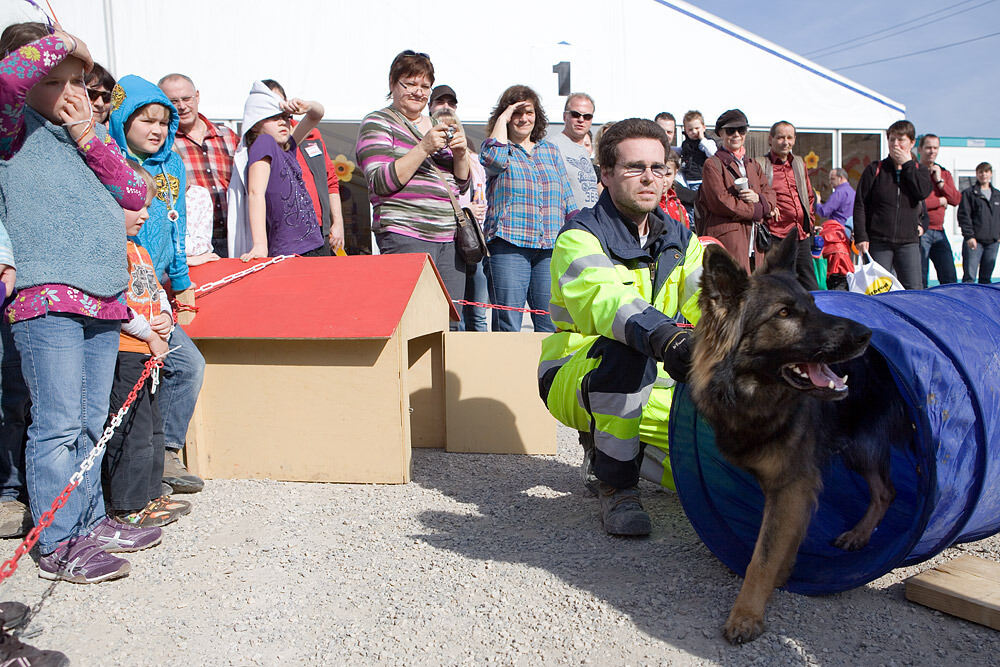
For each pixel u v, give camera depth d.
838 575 2.66
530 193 5.53
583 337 3.68
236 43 10.53
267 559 3.13
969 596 2.57
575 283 3.30
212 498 3.88
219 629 2.57
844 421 2.97
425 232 4.98
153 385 3.37
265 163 4.91
